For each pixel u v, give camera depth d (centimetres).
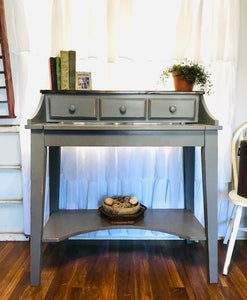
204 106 116
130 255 139
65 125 103
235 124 151
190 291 109
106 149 149
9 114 145
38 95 141
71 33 138
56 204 148
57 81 121
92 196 151
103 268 126
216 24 137
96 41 138
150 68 142
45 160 109
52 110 115
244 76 147
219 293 108
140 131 106
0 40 137
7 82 142
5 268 127
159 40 140
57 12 135
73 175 149
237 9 137
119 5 136
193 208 150
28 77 140
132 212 130
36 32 138
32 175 106
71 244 152
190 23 138
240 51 146
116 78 141
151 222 132
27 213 151
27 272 123
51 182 144
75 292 108
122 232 158
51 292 108
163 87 143
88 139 106
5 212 157
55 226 126
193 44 139
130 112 116
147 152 149
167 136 107
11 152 153
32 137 105
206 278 118
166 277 119
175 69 121
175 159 149
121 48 138
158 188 152
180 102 117
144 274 121
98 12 137
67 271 124
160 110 116
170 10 138
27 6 137
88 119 116
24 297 105
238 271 124
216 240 112
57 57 119
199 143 108
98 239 158
